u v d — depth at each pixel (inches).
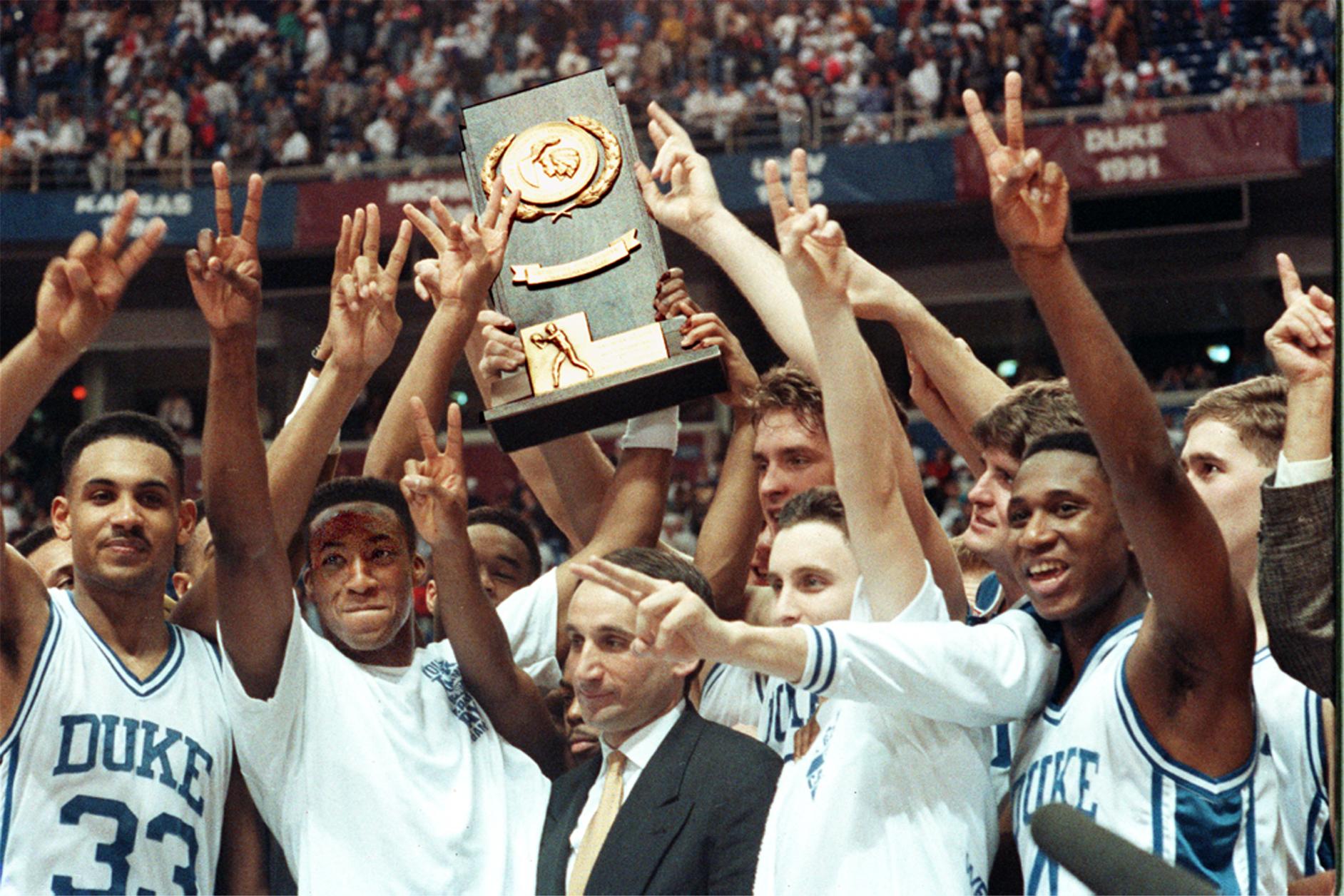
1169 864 40.8
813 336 73.4
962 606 87.2
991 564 91.7
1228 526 77.8
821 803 73.7
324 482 99.8
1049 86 514.3
